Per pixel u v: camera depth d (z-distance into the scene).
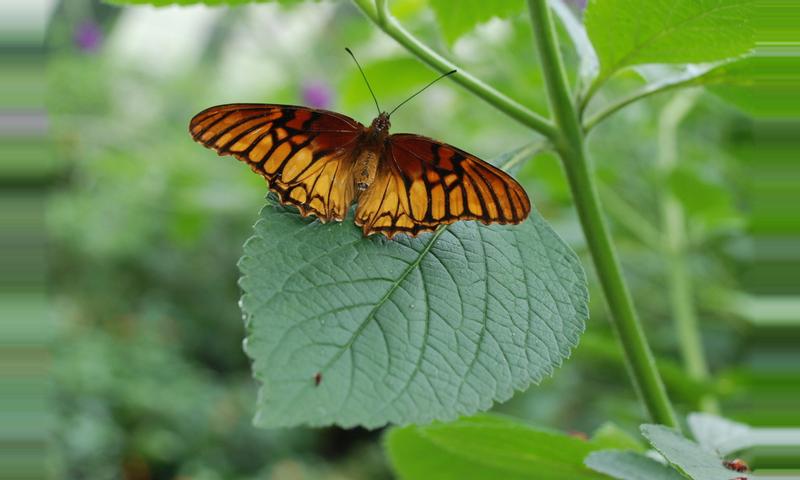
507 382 0.26
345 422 0.24
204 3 0.33
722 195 0.56
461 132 0.83
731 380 0.44
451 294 0.27
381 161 0.29
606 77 0.30
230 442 1.45
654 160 0.68
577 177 0.30
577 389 0.98
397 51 0.48
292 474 1.39
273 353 0.25
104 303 1.59
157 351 1.49
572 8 0.46
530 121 0.30
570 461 0.30
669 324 0.82
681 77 0.31
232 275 1.70
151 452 1.33
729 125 0.70
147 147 1.21
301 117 0.30
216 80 1.81
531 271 0.28
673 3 0.29
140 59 1.89
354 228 0.28
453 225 0.28
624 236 0.65
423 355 0.25
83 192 1.54
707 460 0.27
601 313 0.74
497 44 0.58
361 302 0.26
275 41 1.09
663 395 0.30
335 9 1.02
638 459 0.28
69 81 1.70
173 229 0.93
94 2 1.81
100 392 1.35
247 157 0.30
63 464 1.22
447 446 0.31
